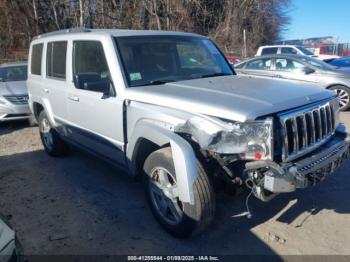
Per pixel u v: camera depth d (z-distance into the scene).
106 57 4.16
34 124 8.67
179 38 4.75
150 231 3.73
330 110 3.82
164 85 4.02
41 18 28.66
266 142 3.03
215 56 5.06
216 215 3.96
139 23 29.47
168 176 3.53
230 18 33.47
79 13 28.53
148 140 3.79
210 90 3.65
